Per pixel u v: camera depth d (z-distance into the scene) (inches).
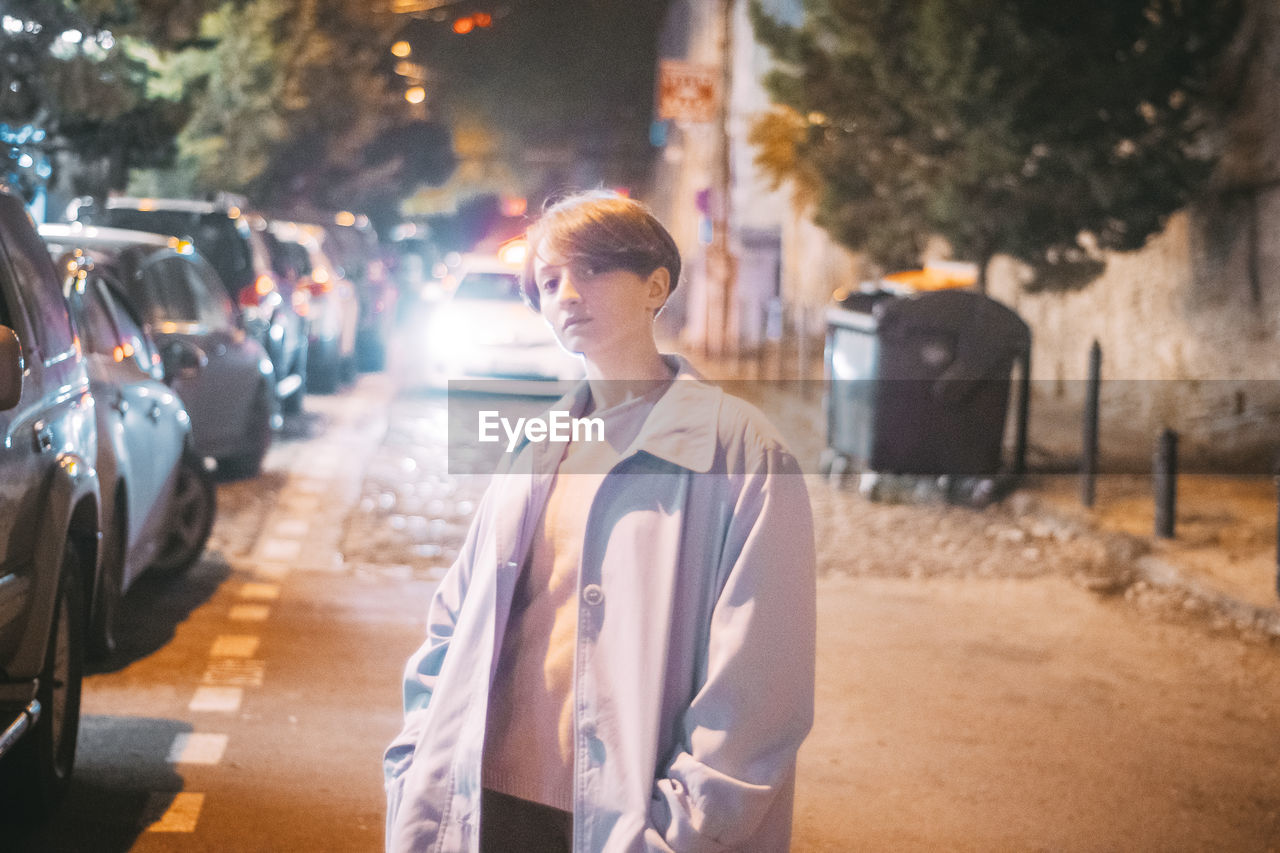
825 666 288.5
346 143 1443.2
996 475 478.9
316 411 656.4
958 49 521.3
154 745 220.2
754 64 1327.5
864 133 591.5
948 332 474.0
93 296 280.5
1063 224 554.6
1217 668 296.5
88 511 204.7
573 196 94.3
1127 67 525.0
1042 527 432.8
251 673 263.9
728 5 1037.8
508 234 1790.1
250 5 1026.1
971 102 526.6
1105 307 682.2
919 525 437.4
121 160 556.4
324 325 708.7
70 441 196.7
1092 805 214.5
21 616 173.9
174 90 574.6
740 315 1130.0
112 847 179.9
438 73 2341.3
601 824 83.9
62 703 193.5
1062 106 524.4
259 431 469.4
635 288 92.0
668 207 2082.9
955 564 389.1
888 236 617.6
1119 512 433.1
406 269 1398.9
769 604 84.9
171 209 558.9
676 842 81.6
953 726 251.3
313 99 1316.4
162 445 298.2
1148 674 290.8
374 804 200.4
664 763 85.8
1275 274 546.6
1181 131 549.3
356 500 442.6
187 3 534.3
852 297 510.9
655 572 86.4
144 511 282.5
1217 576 358.0
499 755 89.1
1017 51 515.5
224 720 235.0
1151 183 538.9
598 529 88.5
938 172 577.0
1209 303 591.5
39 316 197.5
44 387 191.0
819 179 615.5
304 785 206.4
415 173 1948.8
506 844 88.7
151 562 313.3
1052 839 200.1
